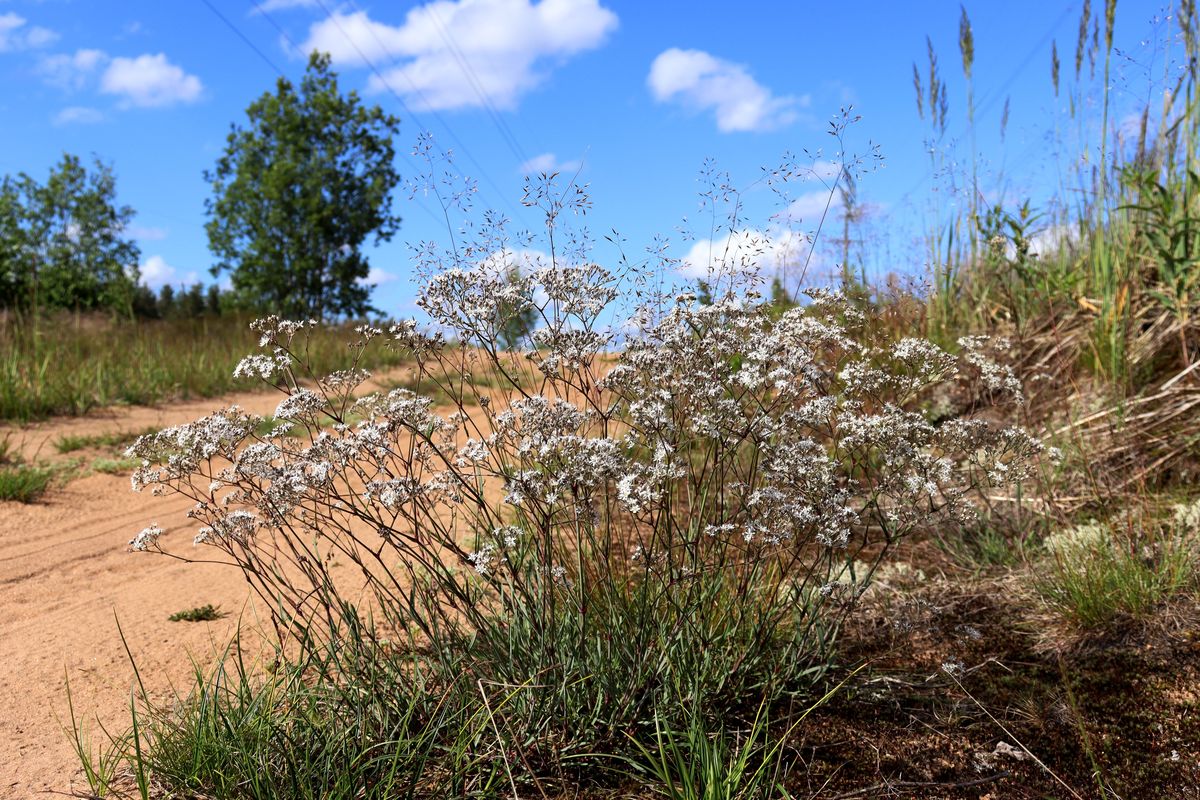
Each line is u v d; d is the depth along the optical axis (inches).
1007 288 266.2
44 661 137.4
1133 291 230.5
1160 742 112.5
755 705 120.0
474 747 104.9
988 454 136.3
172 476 110.9
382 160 1450.5
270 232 1398.9
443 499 130.3
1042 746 113.0
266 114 1396.4
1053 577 152.1
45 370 398.3
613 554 145.9
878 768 108.0
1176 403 201.3
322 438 110.0
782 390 116.6
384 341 117.4
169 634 147.6
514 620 118.5
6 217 1108.5
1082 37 239.9
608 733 107.7
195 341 606.5
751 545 131.2
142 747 108.6
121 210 1187.3
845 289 200.2
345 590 163.8
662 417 110.7
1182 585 143.9
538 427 106.4
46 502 249.3
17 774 104.5
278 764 101.1
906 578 163.3
